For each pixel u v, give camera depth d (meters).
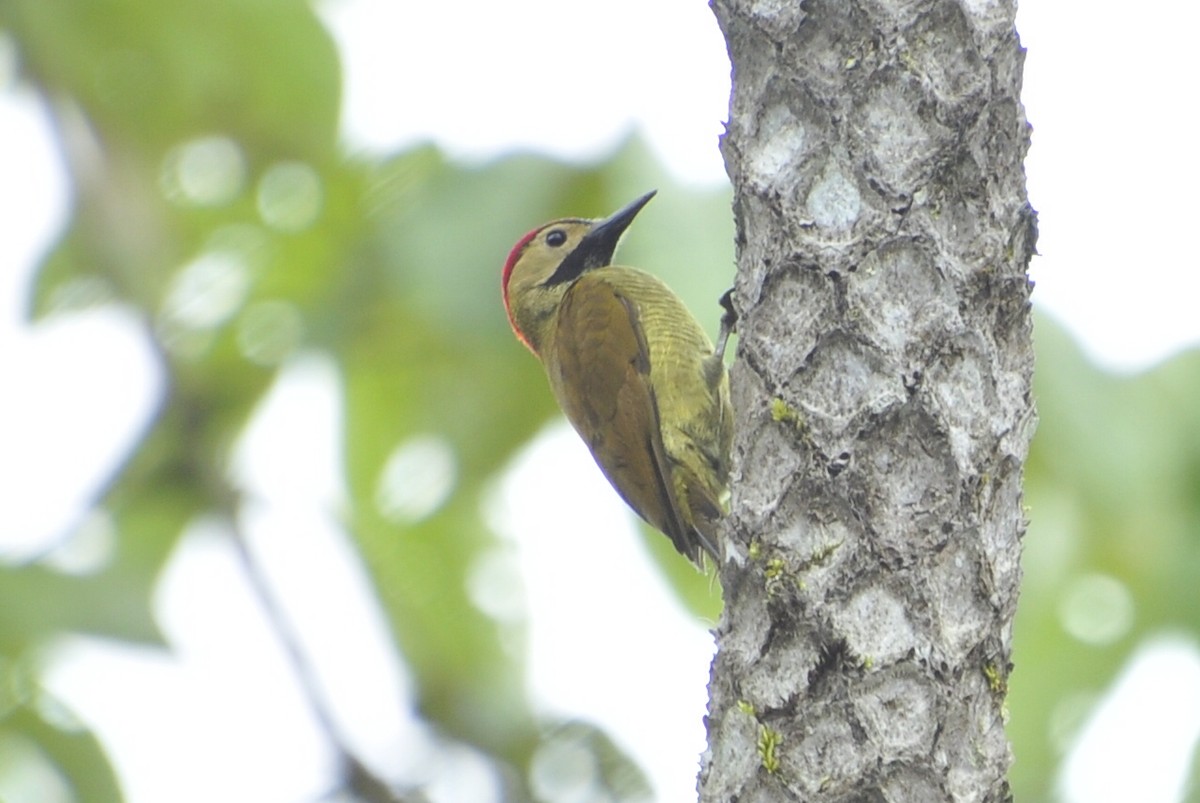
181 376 11.55
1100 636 11.14
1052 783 11.23
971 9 6.70
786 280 6.77
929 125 6.66
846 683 6.45
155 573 11.27
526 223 10.39
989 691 6.52
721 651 6.83
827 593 6.53
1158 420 9.66
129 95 12.01
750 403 6.87
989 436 6.57
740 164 7.00
